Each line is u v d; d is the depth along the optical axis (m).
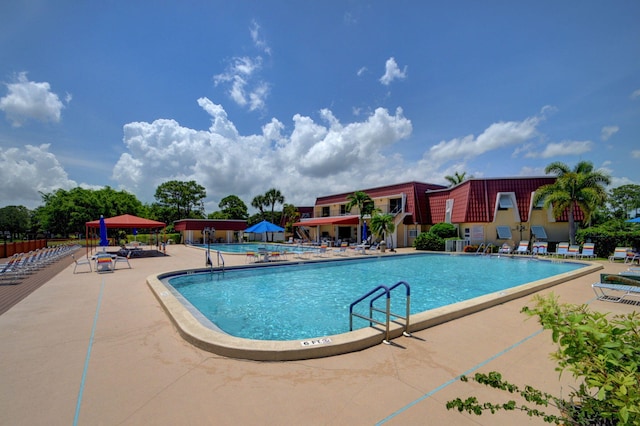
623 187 44.06
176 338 5.54
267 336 7.08
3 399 3.55
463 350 5.00
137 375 4.13
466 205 28.31
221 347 4.79
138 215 54.06
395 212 33.66
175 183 66.69
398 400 3.51
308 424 3.08
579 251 22.47
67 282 11.23
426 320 6.12
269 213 61.03
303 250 28.64
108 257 14.29
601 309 7.96
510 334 5.76
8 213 64.25
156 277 11.70
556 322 2.25
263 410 3.32
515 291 8.97
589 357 2.09
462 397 3.58
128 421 3.14
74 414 3.26
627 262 18.89
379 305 9.94
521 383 3.92
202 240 43.16
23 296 8.93
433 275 15.77
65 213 41.72
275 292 11.68
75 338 5.54
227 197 73.50
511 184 27.98
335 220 32.91
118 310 7.41
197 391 3.72
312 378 4.05
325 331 7.42
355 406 3.39
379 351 4.97
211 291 11.80
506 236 27.02
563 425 2.31
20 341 5.38
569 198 22.47
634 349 2.07
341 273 16.27
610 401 1.90
